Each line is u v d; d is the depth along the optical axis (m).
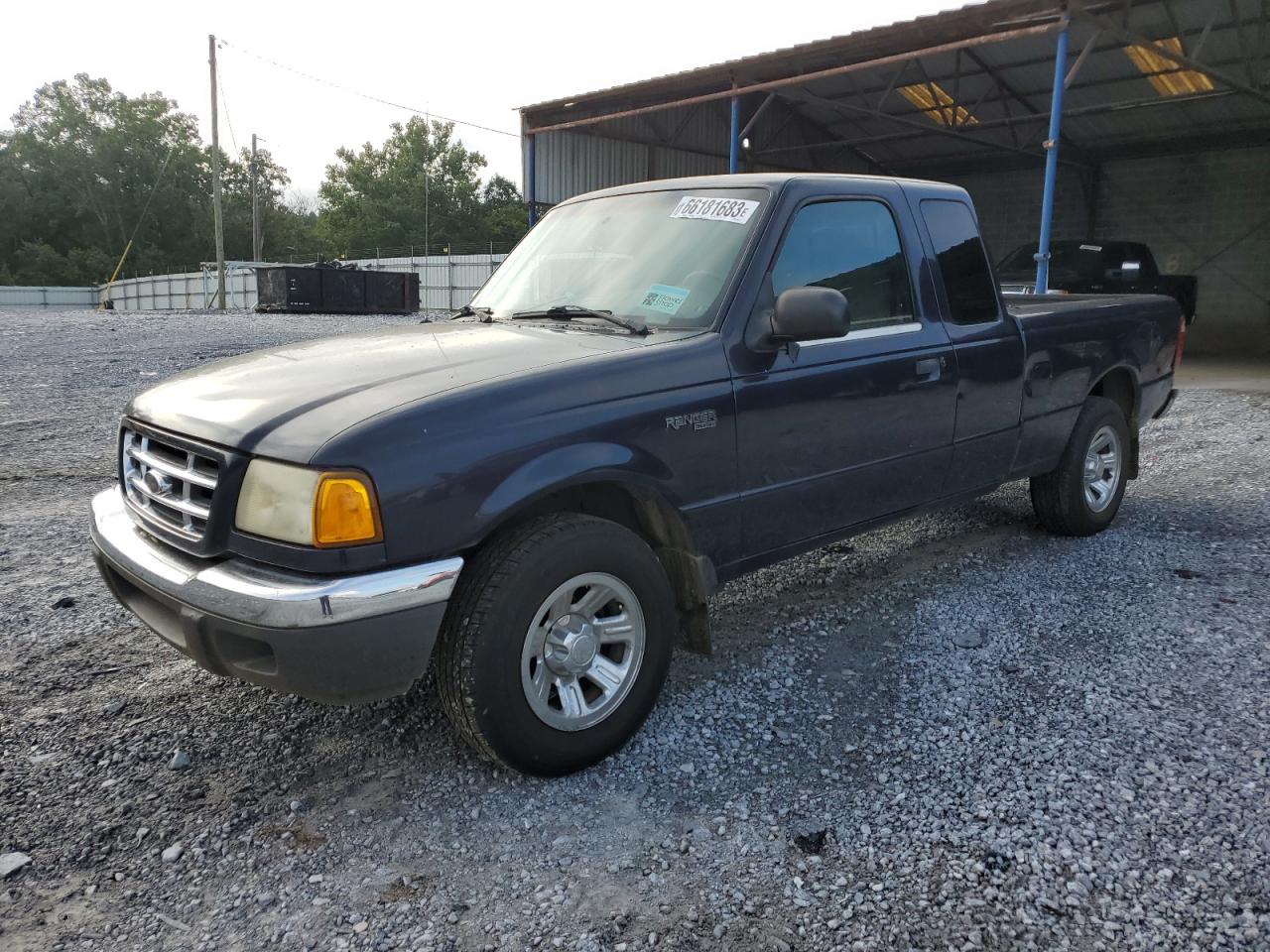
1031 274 14.66
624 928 2.16
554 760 2.75
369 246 70.19
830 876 2.34
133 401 3.13
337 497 2.37
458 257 39.69
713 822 2.57
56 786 2.75
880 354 3.69
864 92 20.52
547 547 2.65
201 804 2.68
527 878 2.35
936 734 3.02
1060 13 12.34
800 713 3.18
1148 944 2.09
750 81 16.84
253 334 15.62
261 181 79.00
